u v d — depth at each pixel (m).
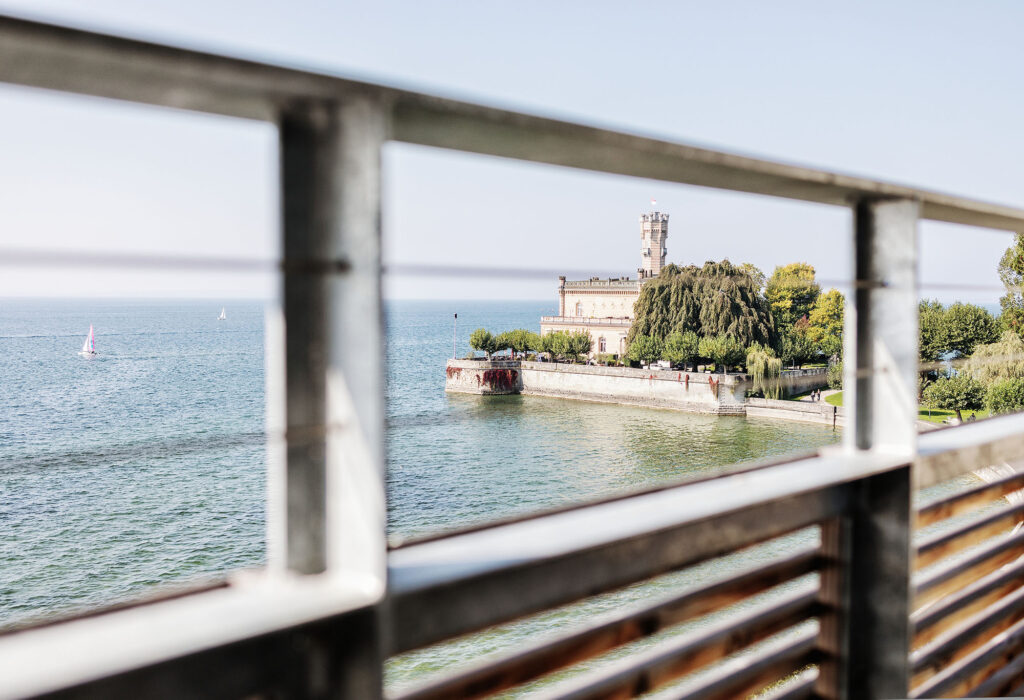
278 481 0.81
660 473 39.41
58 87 0.68
